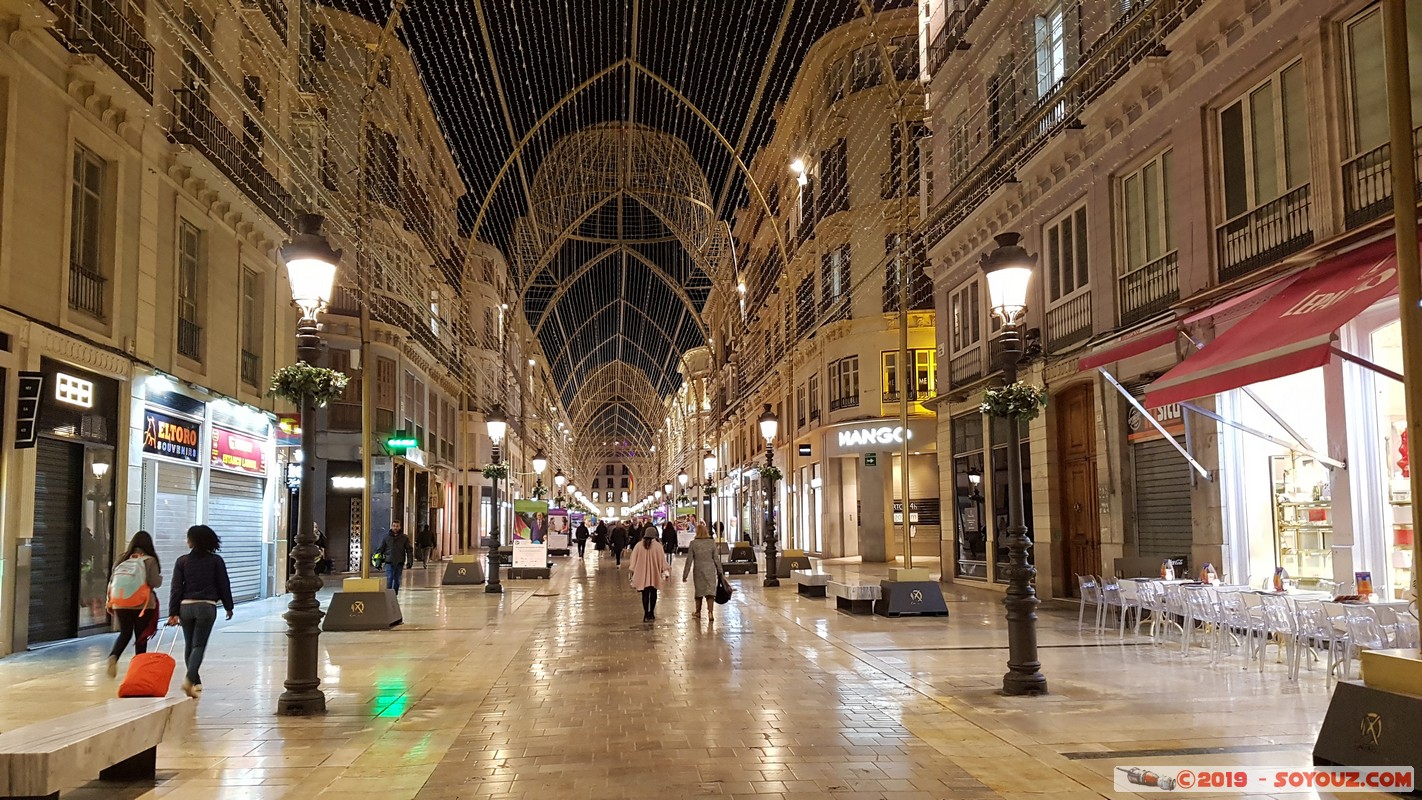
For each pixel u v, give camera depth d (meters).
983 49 19.98
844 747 6.21
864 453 32.53
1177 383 9.80
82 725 5.10
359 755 6.11
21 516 11.08
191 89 15.53
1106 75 14.91
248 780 5.53
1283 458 11.52
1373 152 9.76
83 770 4.76
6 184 10.90
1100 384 15.09
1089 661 9.69
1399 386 9.86
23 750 4.51
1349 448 10.08
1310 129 10.59
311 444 7.81
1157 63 13.16
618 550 34.72
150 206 14.09
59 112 11.98
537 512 32.44
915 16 30.62
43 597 11.86
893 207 31.03
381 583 13.91
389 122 26.33
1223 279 12.27
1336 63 10.32
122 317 13.38
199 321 16.02
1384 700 5.12
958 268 21.69
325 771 5.72
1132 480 14.59
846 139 33.22
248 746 6.37
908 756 5.95
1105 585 11.98
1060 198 16.84
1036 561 17.42
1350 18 10.16
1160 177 13.88
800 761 5.86
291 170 20.34
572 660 10.48
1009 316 8.42
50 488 12.02
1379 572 9.81
